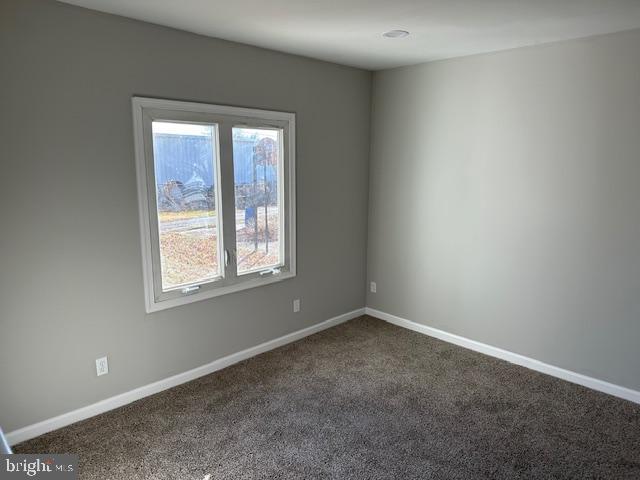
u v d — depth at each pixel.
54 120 2.43
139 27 2.67
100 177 2.64
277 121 3.51
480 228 3.65
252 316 3.63
